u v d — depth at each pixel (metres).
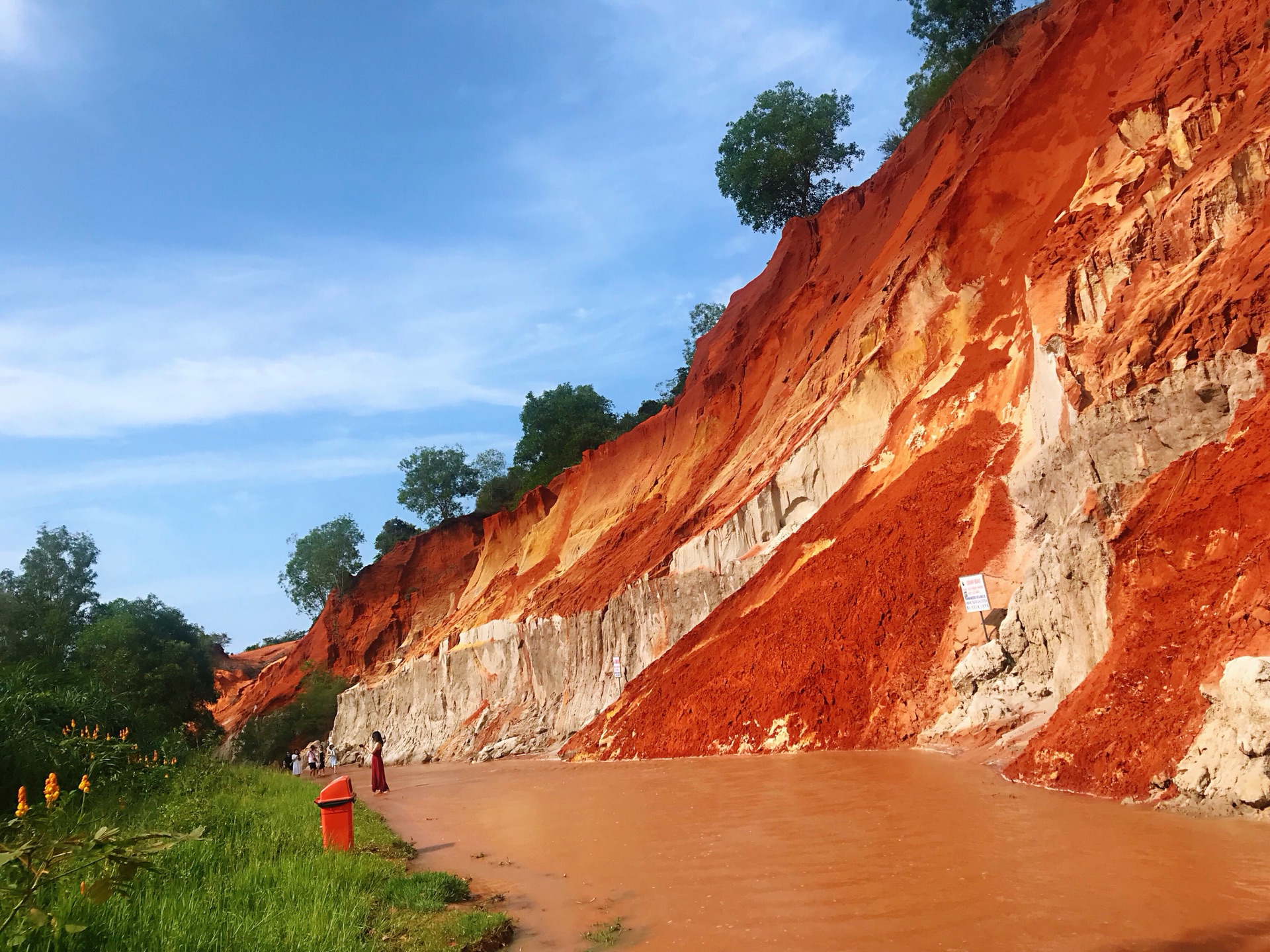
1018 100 30.22
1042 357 19.30
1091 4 29.56
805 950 6.32
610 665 36.16
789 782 14.95
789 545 28.11
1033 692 16.38
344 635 81.69
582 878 9.96
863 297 35.12
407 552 84.62
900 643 19.88
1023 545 19.12
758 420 38.97
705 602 31.84
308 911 7.89
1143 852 7.82
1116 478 15.00
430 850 13.07
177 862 9.55
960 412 25.17
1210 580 11.26
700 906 7.98
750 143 56.50
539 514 63.09
